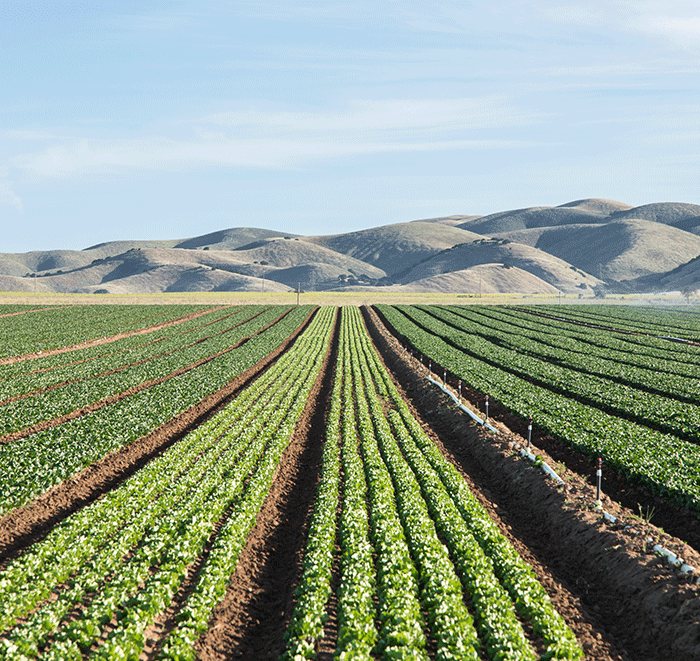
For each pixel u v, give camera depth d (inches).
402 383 1727.4
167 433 1104.8
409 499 735.1
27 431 1096.2
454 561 586.2
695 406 1214.3
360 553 576.1
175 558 571.2
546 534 700.7
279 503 788.6
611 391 1379.2
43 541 599.8
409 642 429.7
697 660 437.4
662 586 522.0
